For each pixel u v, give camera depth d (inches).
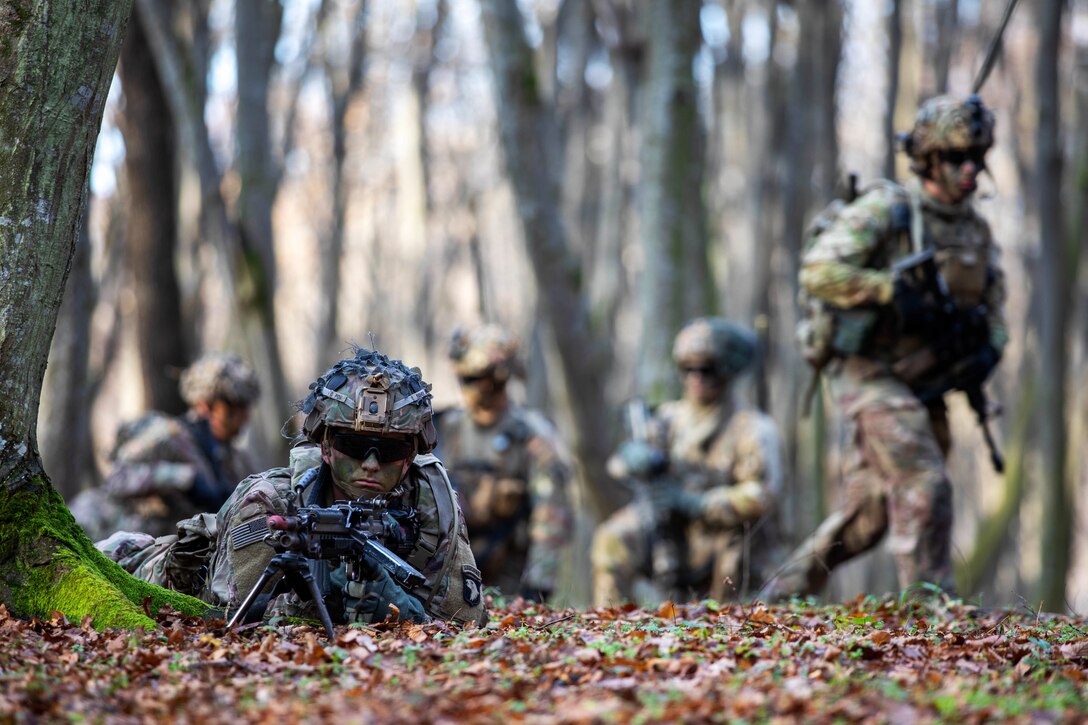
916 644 237.8
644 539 492.1
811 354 383.2
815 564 390.6
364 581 236.5
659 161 715.4
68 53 244.2
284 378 780.0
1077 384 1131.3
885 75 968.3
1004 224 1438.2
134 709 181.3
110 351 979.3
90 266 694.5
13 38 240.7
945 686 192.7
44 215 243.9
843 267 366.6
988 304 382.9
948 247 370.0
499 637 224.5
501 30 719.1
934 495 360.8
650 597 549.6
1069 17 1094.4
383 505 232.2
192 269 1039.0
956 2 1107.3
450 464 468.1
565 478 470.9
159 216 816.3
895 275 363.9
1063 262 900.6
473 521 463.8
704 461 487.5
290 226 1743.4
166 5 739.4
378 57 1450.5
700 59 726.5
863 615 285.7
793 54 1003.9
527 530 470.0
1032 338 1130.0
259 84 773.3
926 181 372.8
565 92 1237.7
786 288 994.1
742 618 273.7
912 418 365.7
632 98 1011.9
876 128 1315.2
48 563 239.6
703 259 722.8
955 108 362.9
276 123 1438.2
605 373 758.5
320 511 224.7
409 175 1485.0
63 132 244.8
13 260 241.3
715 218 1171.3
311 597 230.7
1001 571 1222.3
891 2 960.9
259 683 194.4
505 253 1508.4
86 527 461.1
